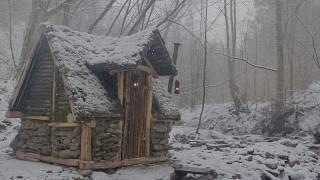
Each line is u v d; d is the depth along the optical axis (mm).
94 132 9305
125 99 10031
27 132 10383
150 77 10766
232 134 24656
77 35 10602
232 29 30109
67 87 9016
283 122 22578
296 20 29422
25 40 18781
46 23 10070
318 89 26391
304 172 12570
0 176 8391
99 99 9344
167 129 11422
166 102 11430
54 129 9633
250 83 36812
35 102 10219
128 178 9172
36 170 9000
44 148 9914
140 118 10547
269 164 12508
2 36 29922
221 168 11352
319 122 21219
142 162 10555
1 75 24047
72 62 9547
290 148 16000
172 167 10688
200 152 14227
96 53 10227
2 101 16594
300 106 23844
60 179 8422
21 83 10195
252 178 10930
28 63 10133
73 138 9297
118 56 9570
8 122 14945
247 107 27547
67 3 19047
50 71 10008
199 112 31031
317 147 17297
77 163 9156
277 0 25219
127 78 10086
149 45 9883
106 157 9523
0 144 12531
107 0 25625
